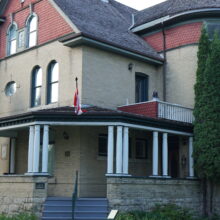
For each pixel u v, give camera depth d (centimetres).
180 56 2422
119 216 1570
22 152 2234
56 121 1750
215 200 2089
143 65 2408
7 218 1616
